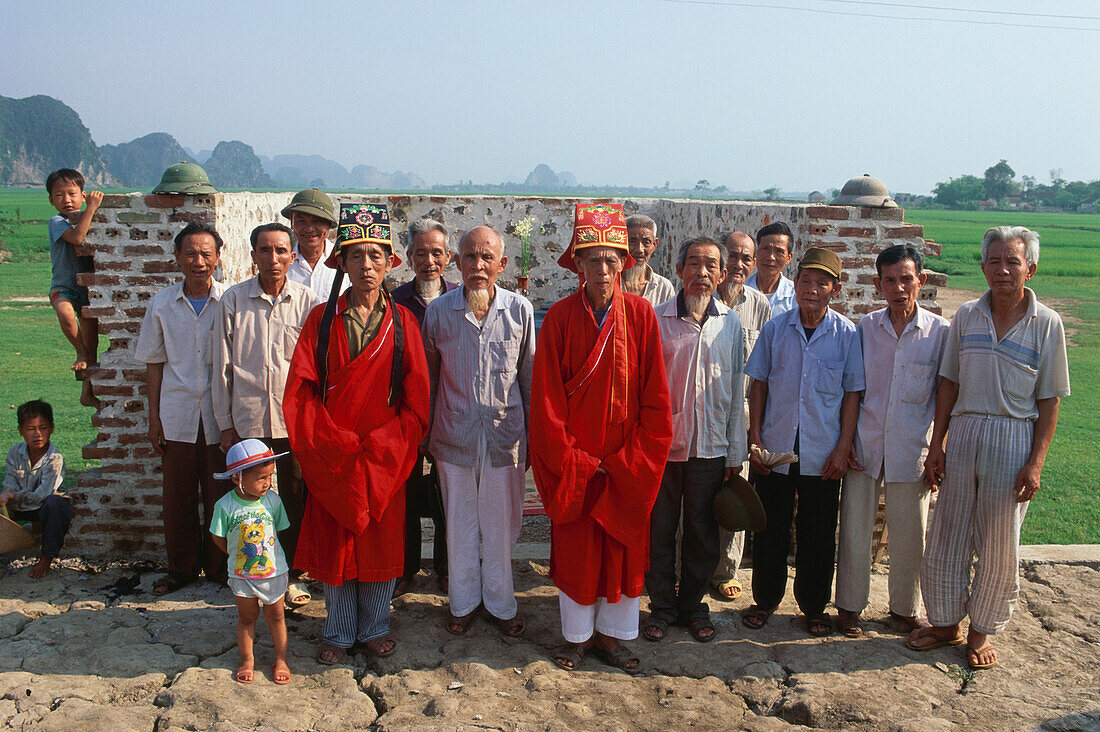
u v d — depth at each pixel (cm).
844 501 455
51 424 545
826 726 367
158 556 534
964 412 422
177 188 506
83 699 367
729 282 497
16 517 535
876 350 448
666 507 446
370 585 417
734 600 500
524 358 444
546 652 427
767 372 465
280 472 470
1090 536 634
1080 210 16050
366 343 400
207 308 474
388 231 402
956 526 426
